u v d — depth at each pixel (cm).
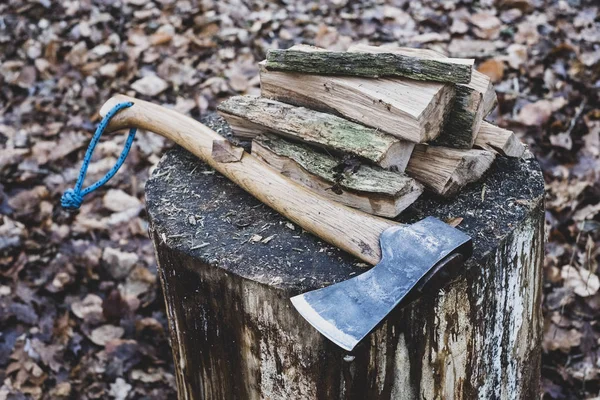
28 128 199
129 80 213
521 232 110
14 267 162
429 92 107
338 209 107
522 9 228
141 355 151
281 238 110
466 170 112
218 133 126
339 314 99
